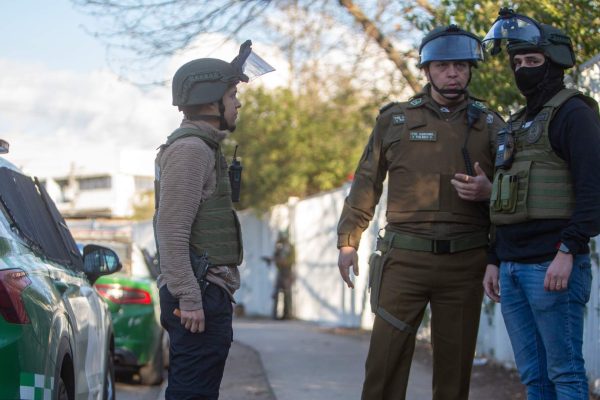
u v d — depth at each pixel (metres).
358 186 5.21
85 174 50.22
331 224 17.19
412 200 5.01
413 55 10.45
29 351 3.62
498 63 7.39
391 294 5.05
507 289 4.47
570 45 4.37
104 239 10.73
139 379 9.32
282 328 16.16
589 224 4.05
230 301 4.23
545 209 4.23
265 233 23.27
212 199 4.16
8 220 4.29
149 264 10.80
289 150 22.27
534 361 4.45
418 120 5.05
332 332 14.58
